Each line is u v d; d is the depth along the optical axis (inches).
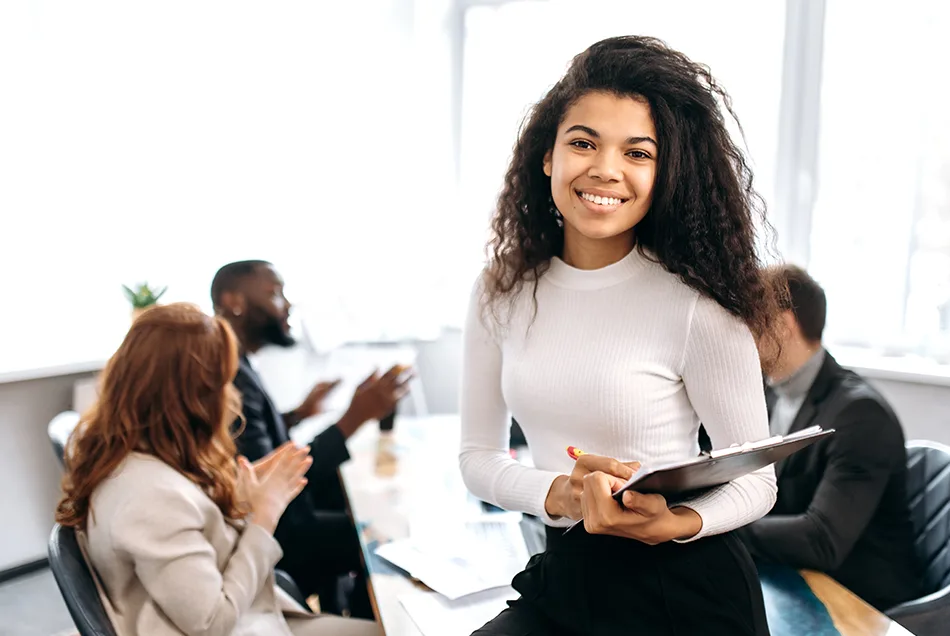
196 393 57.7
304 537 84.4
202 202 130.1
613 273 45.3
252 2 130.3
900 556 65.9
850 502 61.8
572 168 42.4
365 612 86.5
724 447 43.1
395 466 87.0
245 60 130.9
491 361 52.2
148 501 53.0
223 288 89.0
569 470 46.8
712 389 42.6
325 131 138.9
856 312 113.0
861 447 62.8
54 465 118.9
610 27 121.6
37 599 110.5
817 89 111.7
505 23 132.9
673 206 42.8
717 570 43.0
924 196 106.2
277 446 85.8
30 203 115.0
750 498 43.2
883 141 108.1
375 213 144.6
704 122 42.8
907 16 104.4
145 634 52.4
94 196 120.5
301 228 139.1
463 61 141.6
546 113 46.5
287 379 128.8
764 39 113.1
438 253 148.3
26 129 113.3
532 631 45.1
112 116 120.6
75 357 117.1
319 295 140.0
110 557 52.7
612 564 43.9
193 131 127.9
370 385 88.9
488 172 138.9
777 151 114.9
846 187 111.3
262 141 134.0
